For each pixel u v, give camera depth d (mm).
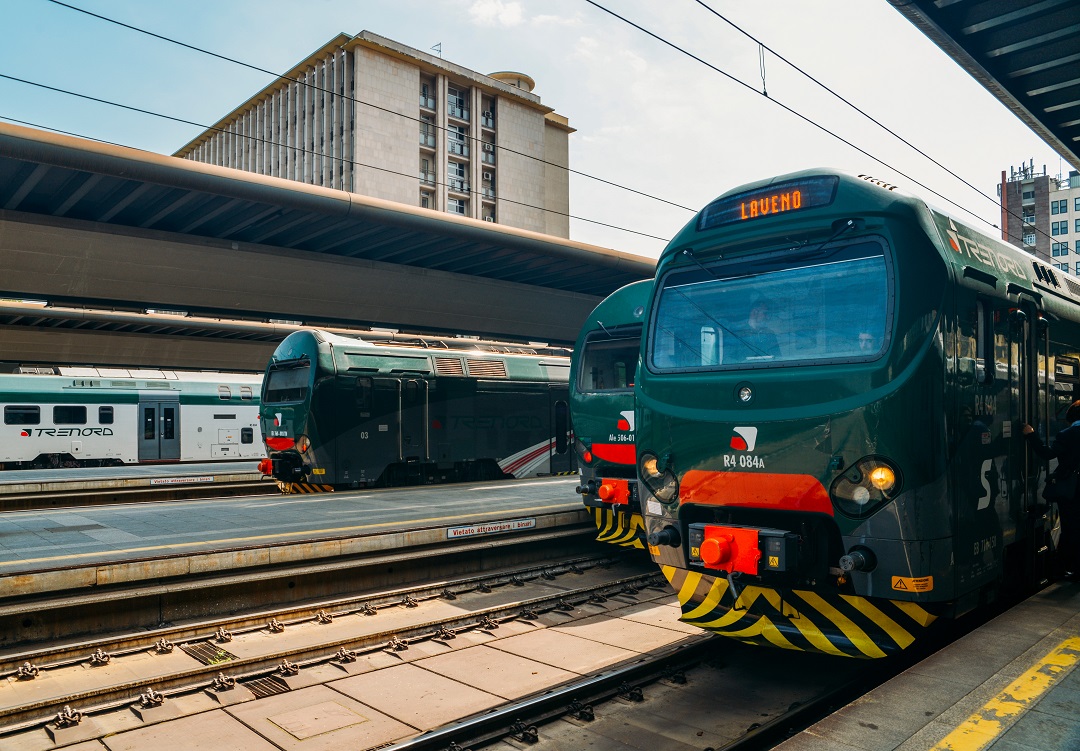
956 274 5422
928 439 4977
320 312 22047
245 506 13875
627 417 10406
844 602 5422
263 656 6875
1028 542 6844
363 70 66062
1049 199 79875
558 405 20609
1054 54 10656
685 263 6336
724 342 5922
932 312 5133
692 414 5859
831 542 5344
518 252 20797
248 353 29422
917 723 3643
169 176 14938
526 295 25250
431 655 7238
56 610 7496
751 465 5488
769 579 5465
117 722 5719
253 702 6105
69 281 18328
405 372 17641
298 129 74500
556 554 11828
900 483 4922
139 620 8000
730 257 6078
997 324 6113
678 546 6012
